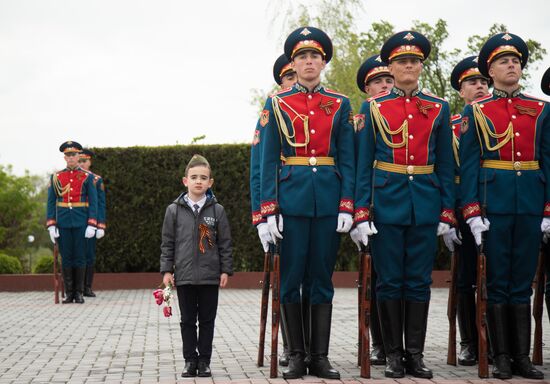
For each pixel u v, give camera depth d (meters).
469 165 6.22
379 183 6.02
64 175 13.01
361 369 5.88
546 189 6.17
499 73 6.25
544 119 6.23
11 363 6.83
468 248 6.66
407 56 6.11
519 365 5.95
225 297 13.70
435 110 6.16
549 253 6.47
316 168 5.95
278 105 6.04
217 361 6.83
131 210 15.91
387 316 5.97
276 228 5.84
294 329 5.95
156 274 15.70
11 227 22.77
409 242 6.04
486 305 6.00
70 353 7.39
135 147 15.95
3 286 15.45
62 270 13.12
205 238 6.12
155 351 7.45
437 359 6.89
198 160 6.29
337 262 15.87
